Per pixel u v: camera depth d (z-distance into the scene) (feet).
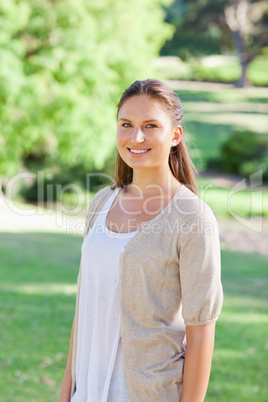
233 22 163.43
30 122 52.31
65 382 8.62
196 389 7.18
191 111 133.39
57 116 52.90
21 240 40.37
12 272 30.60
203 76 184.65
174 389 7.29
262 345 21.08
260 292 30.14
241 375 18.21
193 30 164.86
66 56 51.08
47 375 17.81
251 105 144.46
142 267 7.33
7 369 17.99
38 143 58.49
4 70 48.91
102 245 7.75
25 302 25.02
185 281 7.16
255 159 82.94
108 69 53.72
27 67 51.01
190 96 153.99
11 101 50.14
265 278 34.17
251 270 36.70
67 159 55.62
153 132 7.61
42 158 59.67
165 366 7.28
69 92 51.49
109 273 7.64
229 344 21.04
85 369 7.94
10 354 19.15
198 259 7.10
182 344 7.47
